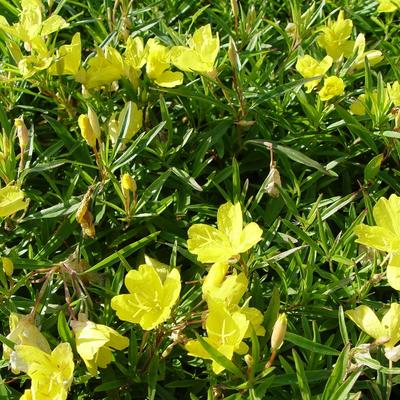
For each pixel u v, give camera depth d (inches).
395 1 36.4
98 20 35.6
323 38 34.5
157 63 31.5
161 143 31.9
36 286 29.6
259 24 37.0
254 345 24.8
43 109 34.1
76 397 27.4
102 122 32.9
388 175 31.9
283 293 28.8
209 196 32.2
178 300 28.1
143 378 27.0
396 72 33.3
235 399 25.4
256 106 32.6
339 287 28.3
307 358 27.5
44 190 32.0
